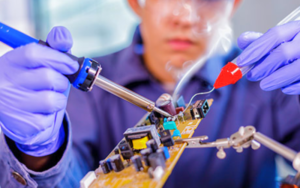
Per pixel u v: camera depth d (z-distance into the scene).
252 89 0.62
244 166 0.59
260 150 0.59
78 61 0.34
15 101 0.34
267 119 0.60
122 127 0.61
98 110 0.63
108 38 0.64
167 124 0.38
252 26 0.58
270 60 0.40
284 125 0.60
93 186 0.32
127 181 0.31
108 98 0.63
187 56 0.60
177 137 0.36
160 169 0.30
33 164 0.38
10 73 0.34
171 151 0.33
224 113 0.61
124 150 0.34
